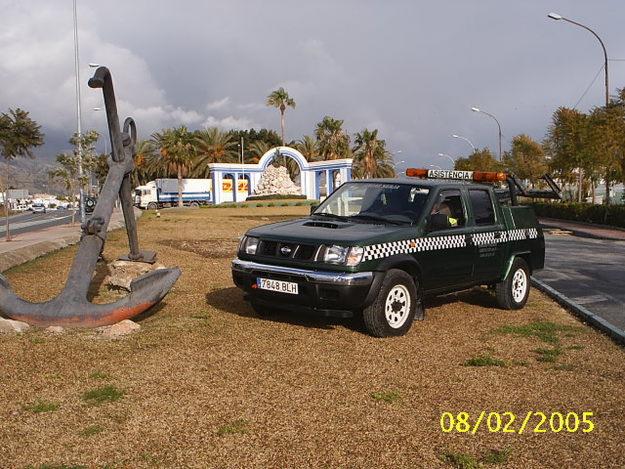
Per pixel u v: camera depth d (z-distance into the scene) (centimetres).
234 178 7519
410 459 372
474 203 826
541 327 752
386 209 764
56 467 349
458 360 592
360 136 9462
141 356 569
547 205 4162
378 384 509
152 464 356
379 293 661
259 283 691
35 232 2731
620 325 819
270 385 498
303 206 6281
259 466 357
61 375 511
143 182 9225
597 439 410
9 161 6141
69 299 663
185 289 973
